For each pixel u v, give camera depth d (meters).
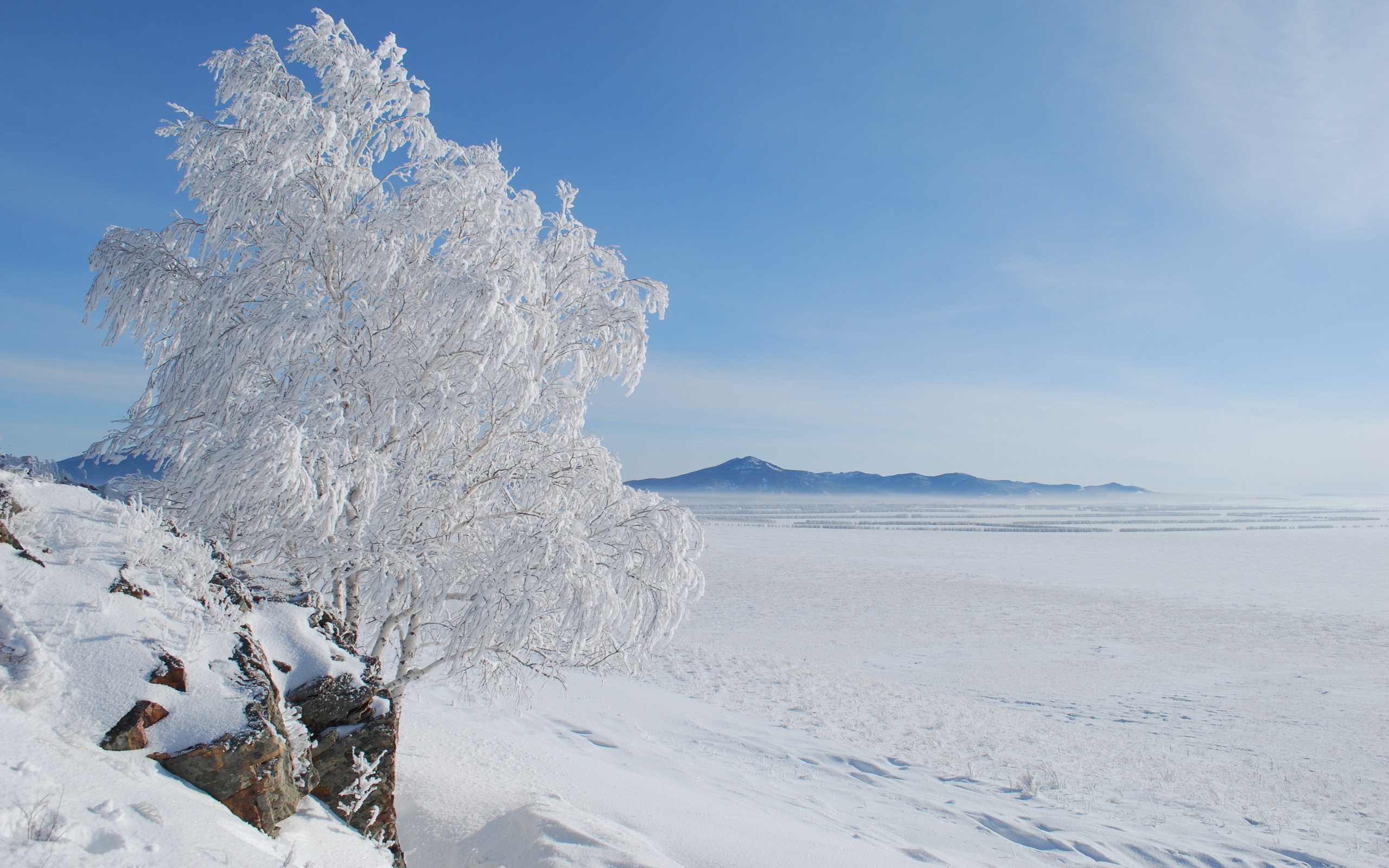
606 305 9.88
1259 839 10.99
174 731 3.58
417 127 9.56
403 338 8.25
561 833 6.14
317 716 4.81
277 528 7.72
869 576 52.59
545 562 7.95
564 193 10.20
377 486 7.30
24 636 3.55
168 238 8.93
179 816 3.06
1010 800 12.26
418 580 8.06
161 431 8.12
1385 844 11.05
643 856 5.95
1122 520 157.88
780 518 162.62
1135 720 18.77
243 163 8.38
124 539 4.88
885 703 19.38
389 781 5.09
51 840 2.41
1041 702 20.73
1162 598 42.25
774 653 27.50
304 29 8.97
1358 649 28.36
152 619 4.15
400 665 8.94
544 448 9.58
